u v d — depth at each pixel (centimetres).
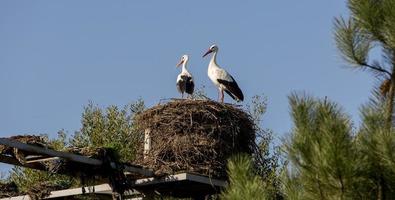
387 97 1148
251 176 1167
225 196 1145
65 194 1609
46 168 1514
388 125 1115
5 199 1664
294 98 1129
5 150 1473
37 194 1631
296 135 1100
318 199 1070
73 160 1452
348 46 1203
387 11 1179
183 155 1638
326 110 1102
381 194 1090
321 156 1052
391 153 1060
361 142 1090
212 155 1645
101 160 1487
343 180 1048
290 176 1130
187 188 1661
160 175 1582
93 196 1666
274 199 1167
